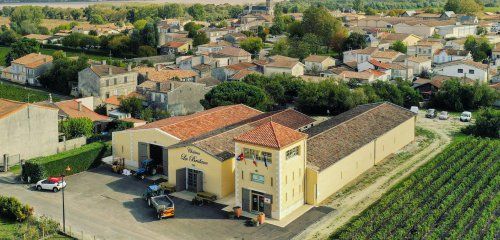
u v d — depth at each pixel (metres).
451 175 90.25
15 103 99.38
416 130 124.00
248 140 74.69
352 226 69.12
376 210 73.75
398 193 80.94
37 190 84.38
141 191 84.50
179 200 80.75
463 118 134.00
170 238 68.50
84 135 112.81
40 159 89.25
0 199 73.81
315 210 77.38
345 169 87.44
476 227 68.31
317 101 141.88
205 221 73.62
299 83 151.62
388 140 103.06
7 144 95.25
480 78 170.38
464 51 199.88
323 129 96.06
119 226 71.88
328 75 177.00
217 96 131.62
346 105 140.25
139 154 94.62
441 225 69.00
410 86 156.75
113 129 123.50
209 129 98.94
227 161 81.56
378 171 94.81
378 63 182.38
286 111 107.69
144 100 140.25
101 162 97.00
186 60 191.00
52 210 76.69
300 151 77.44
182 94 138.62
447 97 148.00
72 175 91.81
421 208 74.38
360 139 94.31
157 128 92.06
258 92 134.25
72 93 173.50
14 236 67.50
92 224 72.44
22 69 192.50
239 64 187.75
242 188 76.44
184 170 84.06
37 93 175.12
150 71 173.12
